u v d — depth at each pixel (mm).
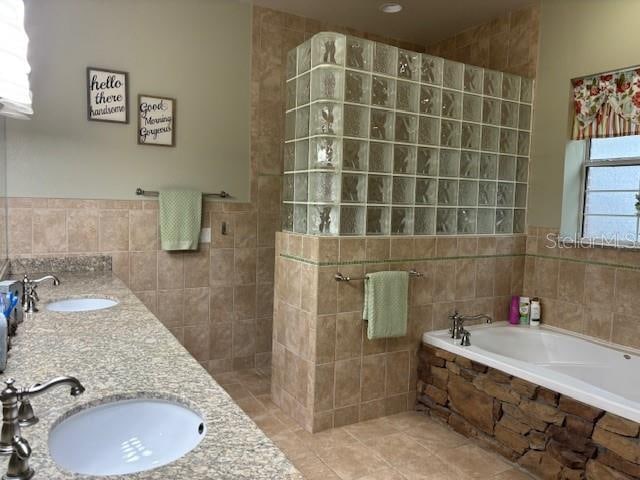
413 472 2326
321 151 2619
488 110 3168
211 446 957
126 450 1180
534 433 2314
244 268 3580
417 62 2852
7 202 2793
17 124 2793
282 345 2955
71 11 2908
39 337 1672
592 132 3021
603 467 2023
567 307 3150
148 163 3195
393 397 2949
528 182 3385
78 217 2994
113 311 2066
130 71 3104
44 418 1060
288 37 3631
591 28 2975
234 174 3498
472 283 3184
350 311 2730
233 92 3457
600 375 2832
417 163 2908
